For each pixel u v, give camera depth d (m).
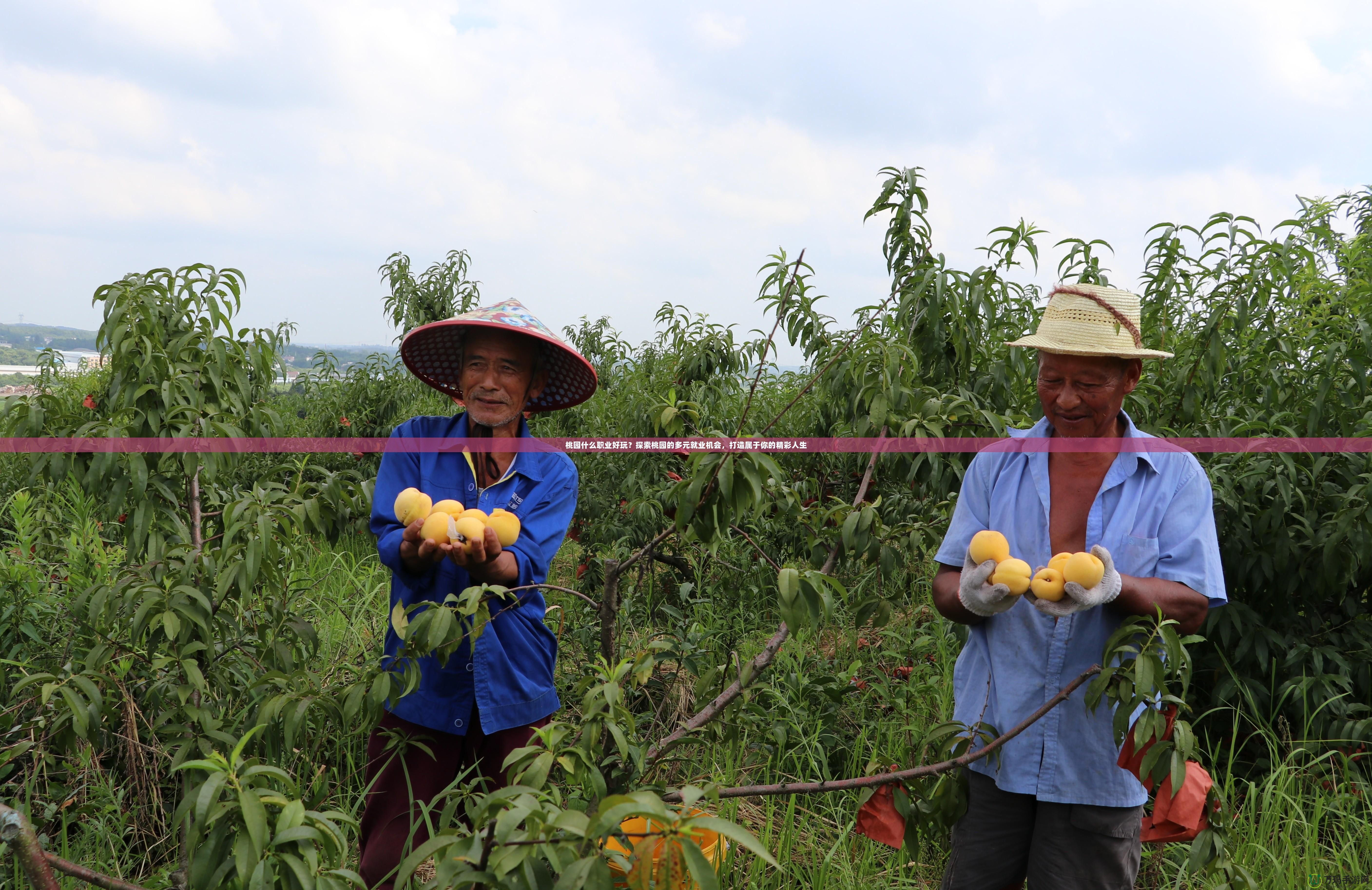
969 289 3.54
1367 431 3.53
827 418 4.23
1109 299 1.99
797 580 1.92
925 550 2.81
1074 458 2.09
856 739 3.66
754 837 1.14
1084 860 2.00
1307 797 3.22
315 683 2.28
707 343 5.34
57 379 6.04
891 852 3.00
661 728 3.17
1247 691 3.58
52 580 3.80
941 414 2.93
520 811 1.25
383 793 2.36
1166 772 1.79
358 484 2.81
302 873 1.28
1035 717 1.89
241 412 2.84
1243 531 3.58
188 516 2.97
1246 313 3.61
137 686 2.73
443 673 2.30
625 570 2.58
